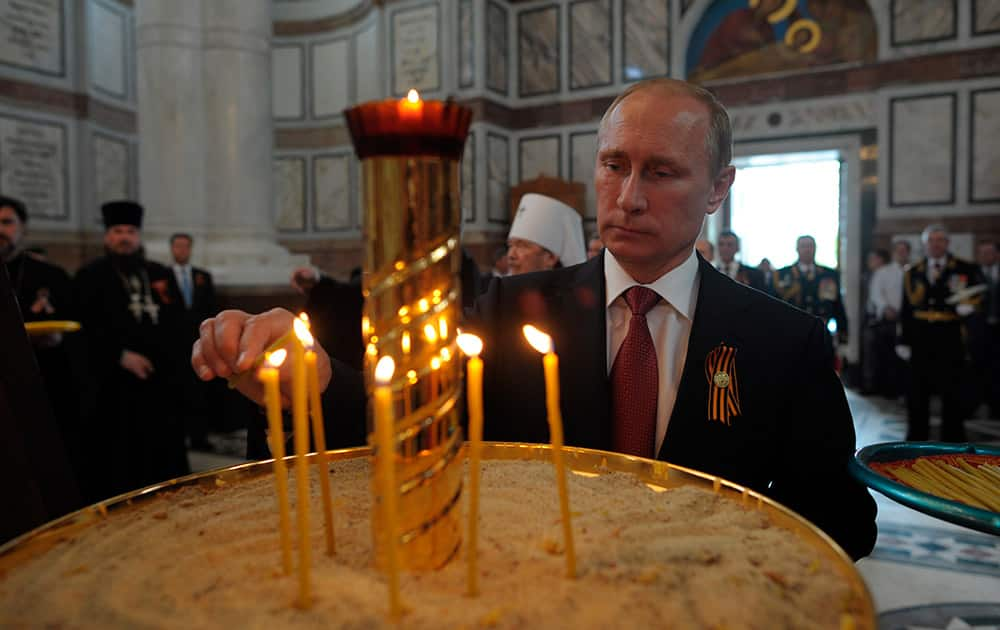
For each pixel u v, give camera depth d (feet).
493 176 36.86
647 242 3.99
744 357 4.17
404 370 1.88
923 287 18.81
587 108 36.65
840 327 23.29
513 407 4.54
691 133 3.86
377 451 1.90
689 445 4.06
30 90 32.94
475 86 36.11
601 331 4.39
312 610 1.69
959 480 3.22
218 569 1.95
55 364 13.91
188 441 19.49
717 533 2.24
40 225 33.42
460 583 1.84
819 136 32.60
